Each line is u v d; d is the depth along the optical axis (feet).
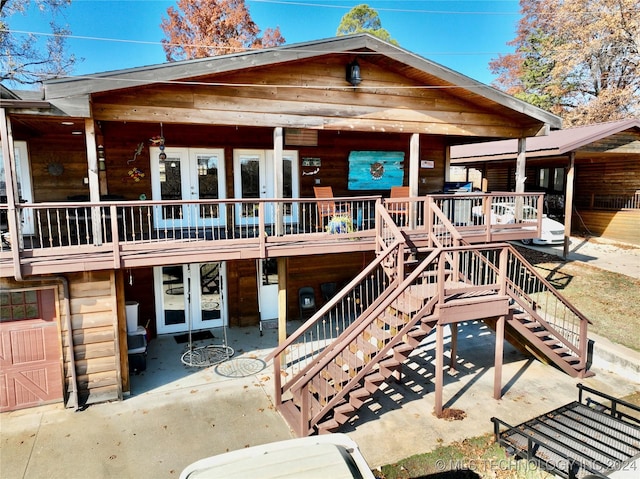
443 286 20.47
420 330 20.61
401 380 24.68
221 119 24.39
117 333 22.13
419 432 19.42
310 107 26.35
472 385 24.06
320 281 35.42
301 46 24.00
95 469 16.81
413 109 29.01
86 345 21.81
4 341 20.85
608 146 44.09
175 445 18.39
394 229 24.14
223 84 24.22
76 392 21.58
